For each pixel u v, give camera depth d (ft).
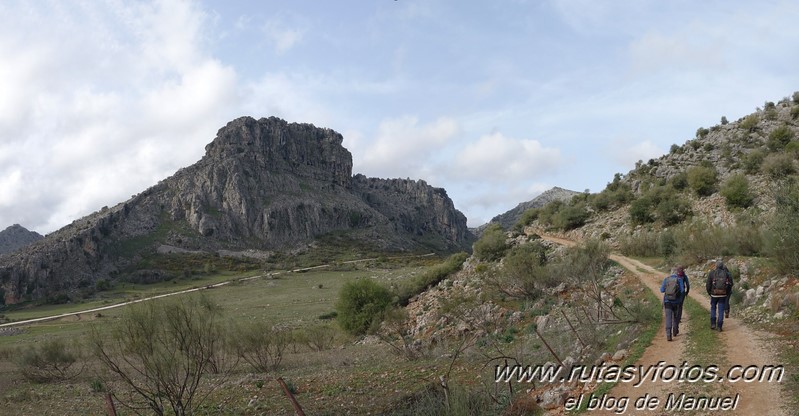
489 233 187.32
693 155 229.45
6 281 460.14
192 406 59.11
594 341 51.01
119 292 439.22
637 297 75.00
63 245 524.93
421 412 43.42
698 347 39.06
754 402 27.45
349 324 122.83
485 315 96.17
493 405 39.81
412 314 128.57
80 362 115.75
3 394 81.51
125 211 651.66
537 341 67.31
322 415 49.26
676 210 165.48
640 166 257.14
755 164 179.11
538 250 141.28
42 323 279.49
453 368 62.08
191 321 50.67
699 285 70.59
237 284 380.99
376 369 72.49
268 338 92.53
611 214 205.98
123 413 60.13
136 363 65.92
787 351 34.53
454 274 160.97
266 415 51.83
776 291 49.67
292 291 321.11
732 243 86.38
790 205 56.54
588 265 93.15
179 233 645.92
